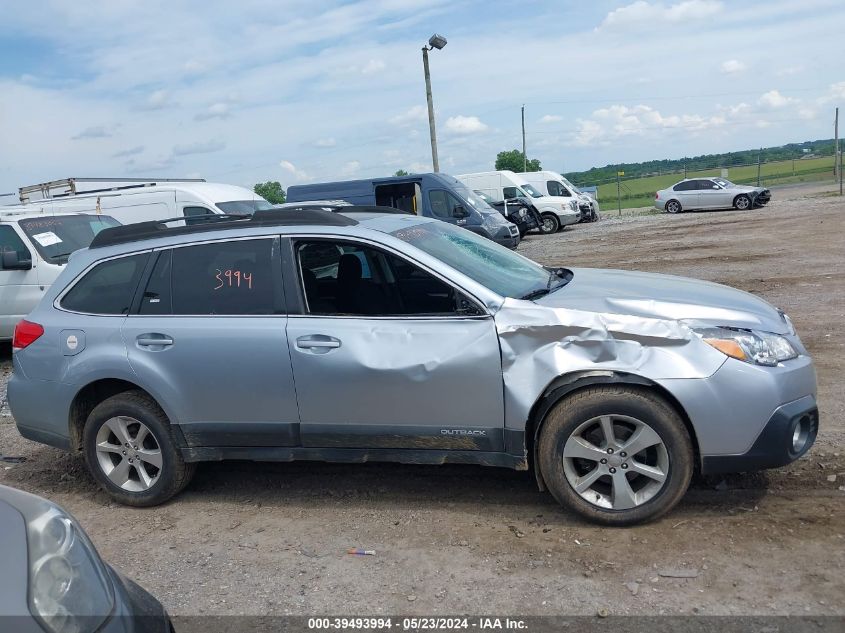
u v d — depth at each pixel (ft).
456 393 13.43
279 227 15.05
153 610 8.05
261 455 14.88
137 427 15.74
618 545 12.65
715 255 52.54
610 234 81.56
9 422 23.39
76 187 57.67
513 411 13.19
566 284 15.46
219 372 14.62
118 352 15.31
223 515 15.33
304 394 14.21
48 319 16.20
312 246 14.87
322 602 11.76
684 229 77.61
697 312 13.10
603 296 13.85
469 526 13.85
